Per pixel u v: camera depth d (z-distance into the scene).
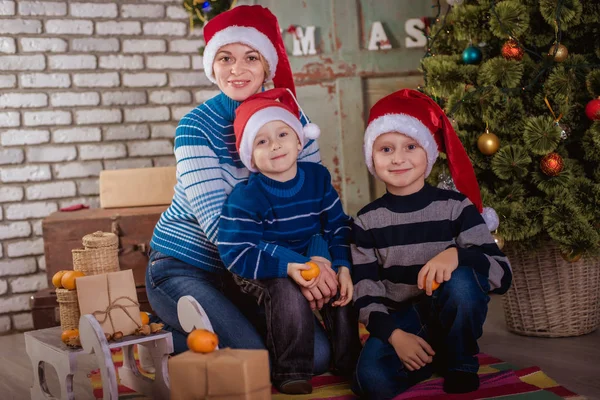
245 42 1.91
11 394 2.06
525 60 2.23
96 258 1.82
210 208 1.83
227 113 1.95
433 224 1.84
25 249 3.11
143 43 3.29
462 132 2.25
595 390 1.78
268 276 1.75
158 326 1.78
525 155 2.11
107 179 2.92
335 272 1.85
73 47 3.17
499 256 1.82
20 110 3.10
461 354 1.74
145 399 1.85
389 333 1.73
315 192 1.92
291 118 1.82
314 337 1.83
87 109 3.21
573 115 2.22
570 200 2.09
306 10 3.33
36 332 1.92
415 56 3.44
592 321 2.34
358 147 3.40
